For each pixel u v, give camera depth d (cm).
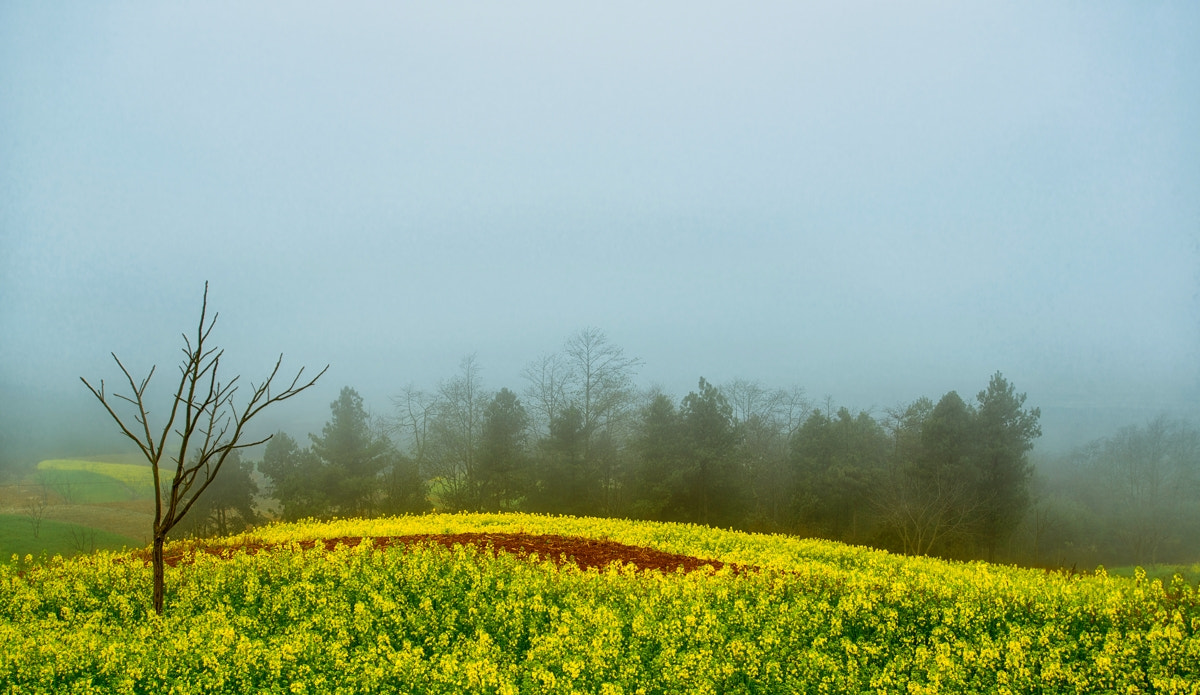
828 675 922
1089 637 1075
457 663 895
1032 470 4238
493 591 1276
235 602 1262
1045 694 891
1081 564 4322
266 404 1130
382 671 867
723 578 1348
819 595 1255
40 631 1020
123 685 840
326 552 1508
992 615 1162
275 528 2530
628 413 5144
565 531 2373
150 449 1133
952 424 4106
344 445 4831
